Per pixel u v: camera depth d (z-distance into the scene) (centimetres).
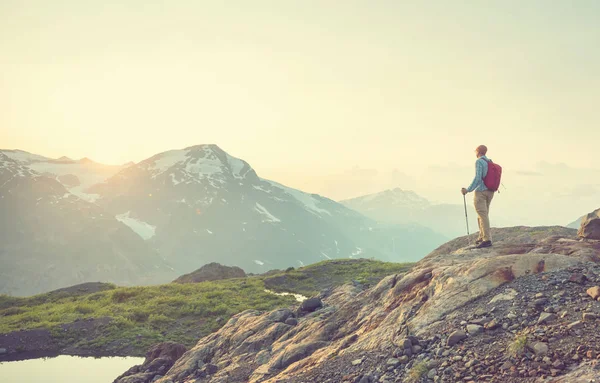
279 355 1248
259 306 3434
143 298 3984
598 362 652
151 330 3106
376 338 1044
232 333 1627
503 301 934
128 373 1725
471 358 797
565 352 713
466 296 1000
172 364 1716
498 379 717
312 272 4550
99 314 3444
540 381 669
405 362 882
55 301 4578
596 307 802
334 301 1617
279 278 4394
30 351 2838
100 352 2805
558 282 937
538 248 1176
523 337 769
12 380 2311
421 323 986
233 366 1341
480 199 1314
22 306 4441
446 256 1320
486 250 1266
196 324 3225
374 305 1265
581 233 1264
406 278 1243
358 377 909
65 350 2859
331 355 1088
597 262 1018
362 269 4397
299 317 1595
